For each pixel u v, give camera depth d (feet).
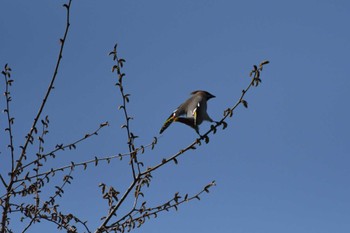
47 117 42.47
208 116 35.65
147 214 38.63
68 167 42.09
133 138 37.83
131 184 38.34
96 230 38.42
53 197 41.75
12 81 42.16
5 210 40.57
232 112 35.37
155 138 37.32
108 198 39.09
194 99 36.37
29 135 41.86
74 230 40.88
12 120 42.19
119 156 40.29
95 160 40.96
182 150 36.73
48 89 40.93
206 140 35.81
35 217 40.65
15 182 41.88
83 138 42.98
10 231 40.45
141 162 38.01
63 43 38.99
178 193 39.01
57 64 39.99
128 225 38.58
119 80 37.40
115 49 37.32
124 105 37.52
